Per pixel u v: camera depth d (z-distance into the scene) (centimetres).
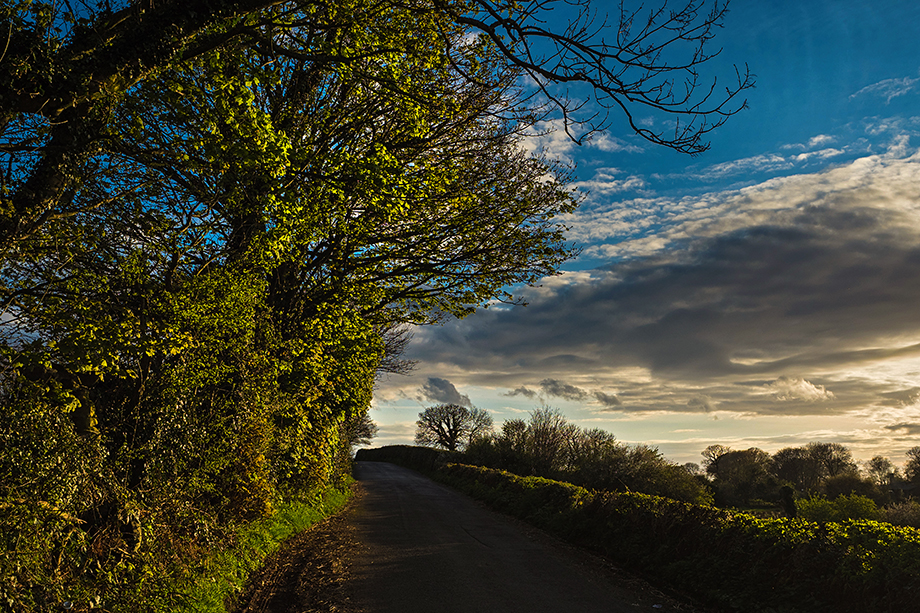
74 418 725
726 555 847
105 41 570
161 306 792
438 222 1647
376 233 1623
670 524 1027
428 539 1371
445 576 960
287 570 989
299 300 1600
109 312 793
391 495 2738
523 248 1681
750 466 6631
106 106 600
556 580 953
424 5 950
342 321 1616
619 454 3653
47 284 721
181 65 803
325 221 1208
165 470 759
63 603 501
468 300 1759
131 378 782
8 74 493
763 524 838
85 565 570
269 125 881
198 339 848
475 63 1252
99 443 643
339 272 1641
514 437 4578
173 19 577
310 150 1138
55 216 608
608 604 808
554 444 4516
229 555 887
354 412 1972
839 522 759
